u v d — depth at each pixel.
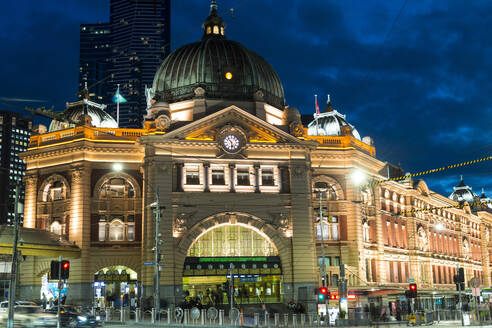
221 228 67.81
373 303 60.75
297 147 69.62
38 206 71.56
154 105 70.44
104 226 69.19
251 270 66.69
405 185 94.44
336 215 73.50
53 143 72.12
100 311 60.31
